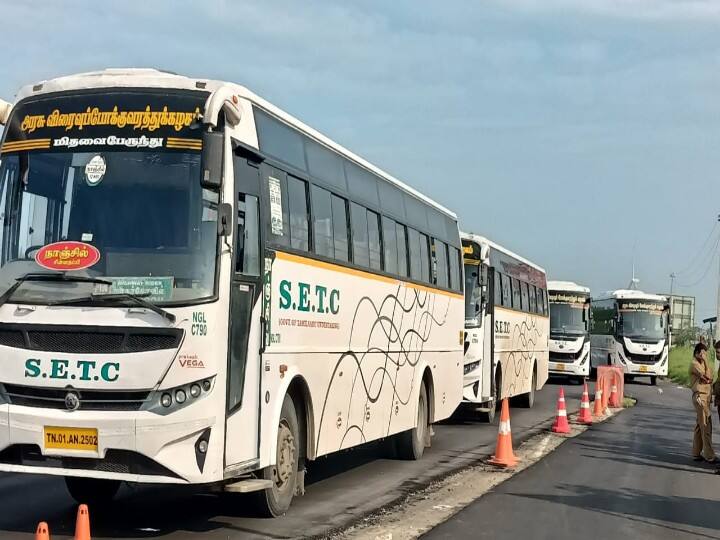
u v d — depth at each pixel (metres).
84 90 8.03
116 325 7.27
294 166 9.48
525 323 25.14
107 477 7.22
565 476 12.64
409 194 14.12
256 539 7.98
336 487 11.18
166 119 7.78
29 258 7.61
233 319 7.76
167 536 7.96
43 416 7.26
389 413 12.52
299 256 9.36
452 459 14.12
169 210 7.56
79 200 7.66
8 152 7.98
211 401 7.32
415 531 8.70
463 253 19.27
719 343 14.94
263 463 8.29
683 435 19.23
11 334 7.48
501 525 9.12
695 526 9.53
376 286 11.99
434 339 15.02
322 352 9.95
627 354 44.12
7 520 8.52
